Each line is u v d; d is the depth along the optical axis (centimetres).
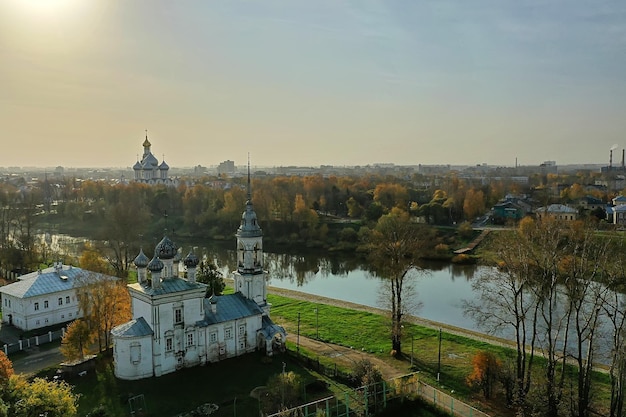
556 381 6588
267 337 7525
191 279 7219
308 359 7312
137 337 6556
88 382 6525
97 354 7362
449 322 9781
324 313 10031
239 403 6041
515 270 6475
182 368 6956
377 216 19850
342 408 5953
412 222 17038
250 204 8056
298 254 18038
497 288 10106
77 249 15875
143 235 17238
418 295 11756
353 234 18700
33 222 16912
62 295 9094
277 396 5866
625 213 17000
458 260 15500
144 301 6788
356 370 6644
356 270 15538
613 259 7225
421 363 7450
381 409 5956
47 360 7356
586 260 6438
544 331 8512
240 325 7506
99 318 7456
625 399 6166
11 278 12025
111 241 14100
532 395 6075
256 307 7750
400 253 8175
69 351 6981
